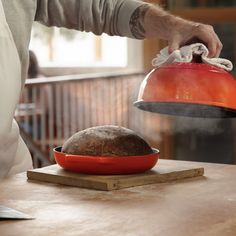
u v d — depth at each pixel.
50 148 5.74
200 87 1.70
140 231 1.34
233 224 1.40
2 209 1.49
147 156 1.86
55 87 6.07
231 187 1.80
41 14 2.19
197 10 5.73
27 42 2.08
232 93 1.73
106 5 2.21
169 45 1.92
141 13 2.12
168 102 1.71
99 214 1.48
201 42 1.90
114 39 7.76
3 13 2.00
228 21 5.68
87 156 1.83
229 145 5.68
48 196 1.68
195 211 1.52
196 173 1.95
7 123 1.98
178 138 5.93
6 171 2.11
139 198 1.65
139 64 7.44
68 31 7.88
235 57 5.67
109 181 1.75
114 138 1.86
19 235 1.31
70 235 1.31
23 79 2.11
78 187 1.79
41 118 5.82
